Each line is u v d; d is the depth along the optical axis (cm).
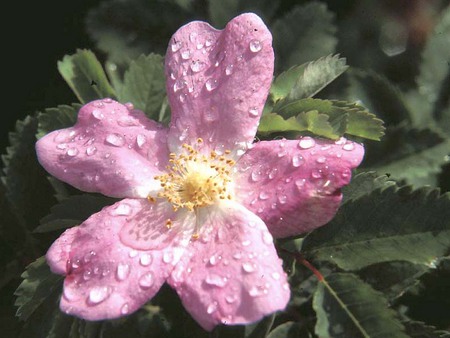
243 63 15
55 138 15
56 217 15
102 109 15
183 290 14
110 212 14
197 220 15
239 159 15
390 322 14
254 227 14
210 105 15
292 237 15
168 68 15
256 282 13
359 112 15
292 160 14
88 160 15
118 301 14
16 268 17
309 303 15
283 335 15
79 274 14
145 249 14
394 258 14
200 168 15
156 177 15
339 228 15
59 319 15
